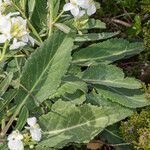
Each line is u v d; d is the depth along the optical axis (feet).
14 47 0.76
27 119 0.78
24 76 0.83
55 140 0.83
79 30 0.94
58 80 0.84
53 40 0.85
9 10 0.87
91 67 0.93
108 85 0.90
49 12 0.91
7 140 0.81
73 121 0.85
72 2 0.85
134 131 0.89
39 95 0.85
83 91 0.85
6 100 0.80
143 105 0.89
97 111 0.85
